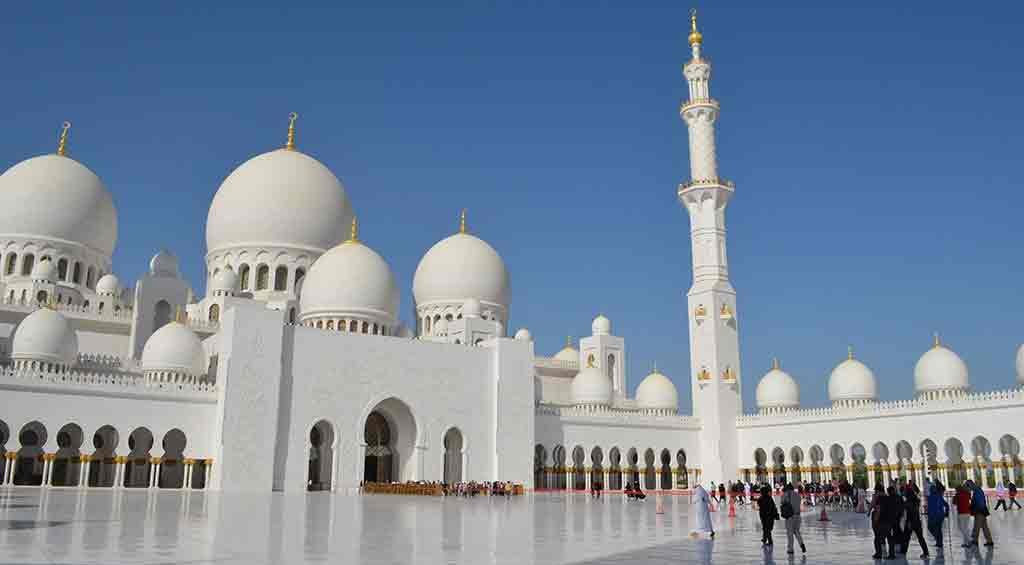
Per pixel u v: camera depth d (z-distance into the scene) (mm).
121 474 57281
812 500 57938
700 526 26656
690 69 86750
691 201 86188
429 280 88875
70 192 77438
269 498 47344
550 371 90812
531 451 73375
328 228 82875
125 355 74062
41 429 62750
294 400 63188
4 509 30578
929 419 68875
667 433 82375
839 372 79688
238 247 80062
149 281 72875
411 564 17016
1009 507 52188
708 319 83188
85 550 17781
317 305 74688
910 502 21656
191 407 60281
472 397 72188
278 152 85750
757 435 80812
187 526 24750
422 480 68000
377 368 67625
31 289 71875
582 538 24203
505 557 18766
